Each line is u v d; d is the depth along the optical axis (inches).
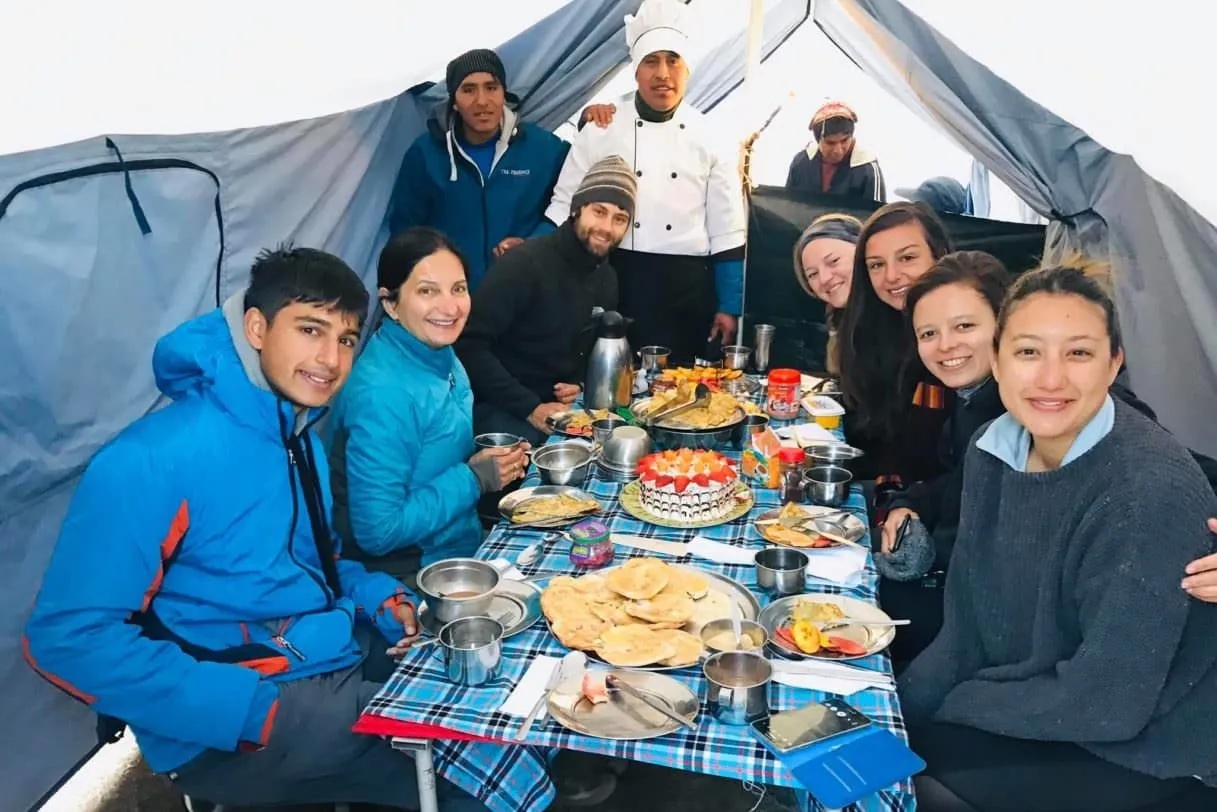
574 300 140.0
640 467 93.3
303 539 79.9
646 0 159.8
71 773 99.5
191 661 68.7
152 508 67.5
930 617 95.6
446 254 96.1
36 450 87.2
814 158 214.5
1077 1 124.3
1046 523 68.1
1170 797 65.2
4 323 82.7
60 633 65.4
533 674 63.0
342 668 78.0
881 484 124.6
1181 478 62.4
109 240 94.7
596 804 99.7
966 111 144.6
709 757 54.6
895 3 143.9
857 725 57.3
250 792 73.3
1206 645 62.6
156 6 95.0
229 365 71.8
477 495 101.0
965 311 94.8
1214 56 115.7
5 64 82.6
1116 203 137.5
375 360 96.7
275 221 126.9
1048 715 65.7
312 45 119.3
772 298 159.8
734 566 80.5
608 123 165.9
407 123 164.9
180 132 105.1
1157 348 137.6
